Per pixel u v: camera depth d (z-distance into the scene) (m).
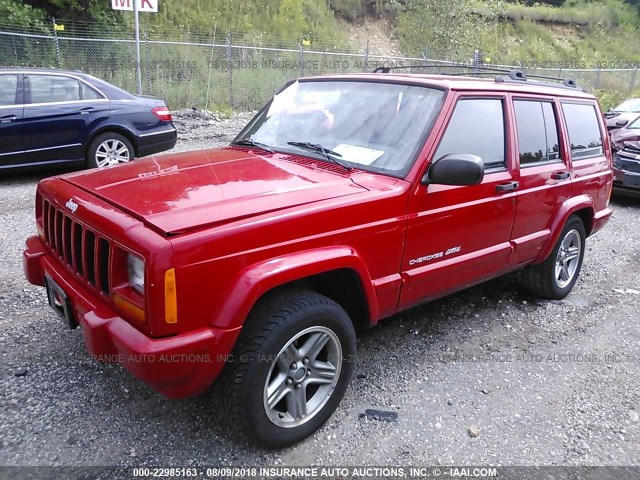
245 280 2.57
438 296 3.79
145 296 2.40
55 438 2.91
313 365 2.98
